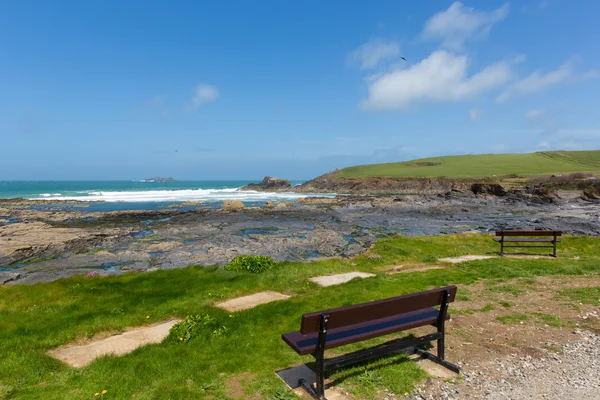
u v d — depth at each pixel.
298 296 9.44
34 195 79.38
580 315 7.42
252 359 5.68
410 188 94.94
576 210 48.69
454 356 5.73
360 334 5.00
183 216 39.09
